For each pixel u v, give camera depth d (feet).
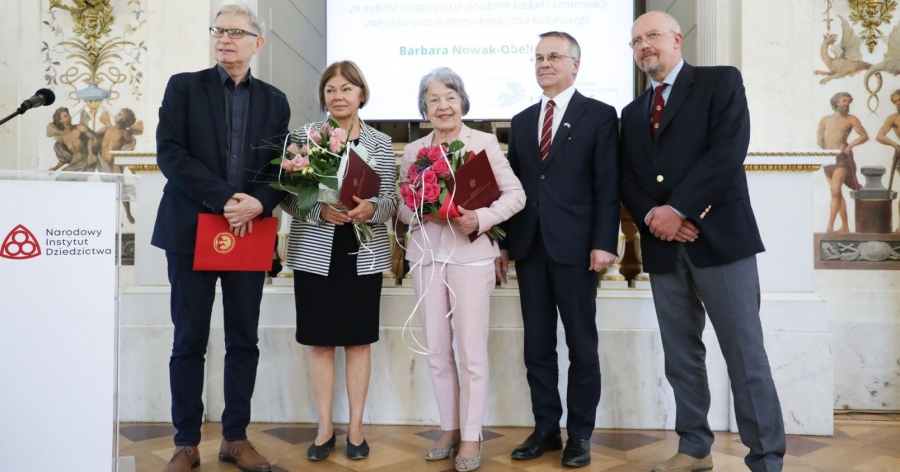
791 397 9.48
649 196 7.42
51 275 5.61
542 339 8.23
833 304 11.87
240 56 7.36
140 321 10.04
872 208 11.91
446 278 7.84
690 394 7.59
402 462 8.01
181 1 12.59
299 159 7.00
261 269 7.46
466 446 7.65
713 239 6.90
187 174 7.13
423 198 7.23
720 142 6.94
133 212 12.38
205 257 7.18
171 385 7.50
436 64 16.03
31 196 5.56
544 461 8.07
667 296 7.53
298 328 7.95
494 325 9.96
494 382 9.84
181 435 7.43
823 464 8.10
